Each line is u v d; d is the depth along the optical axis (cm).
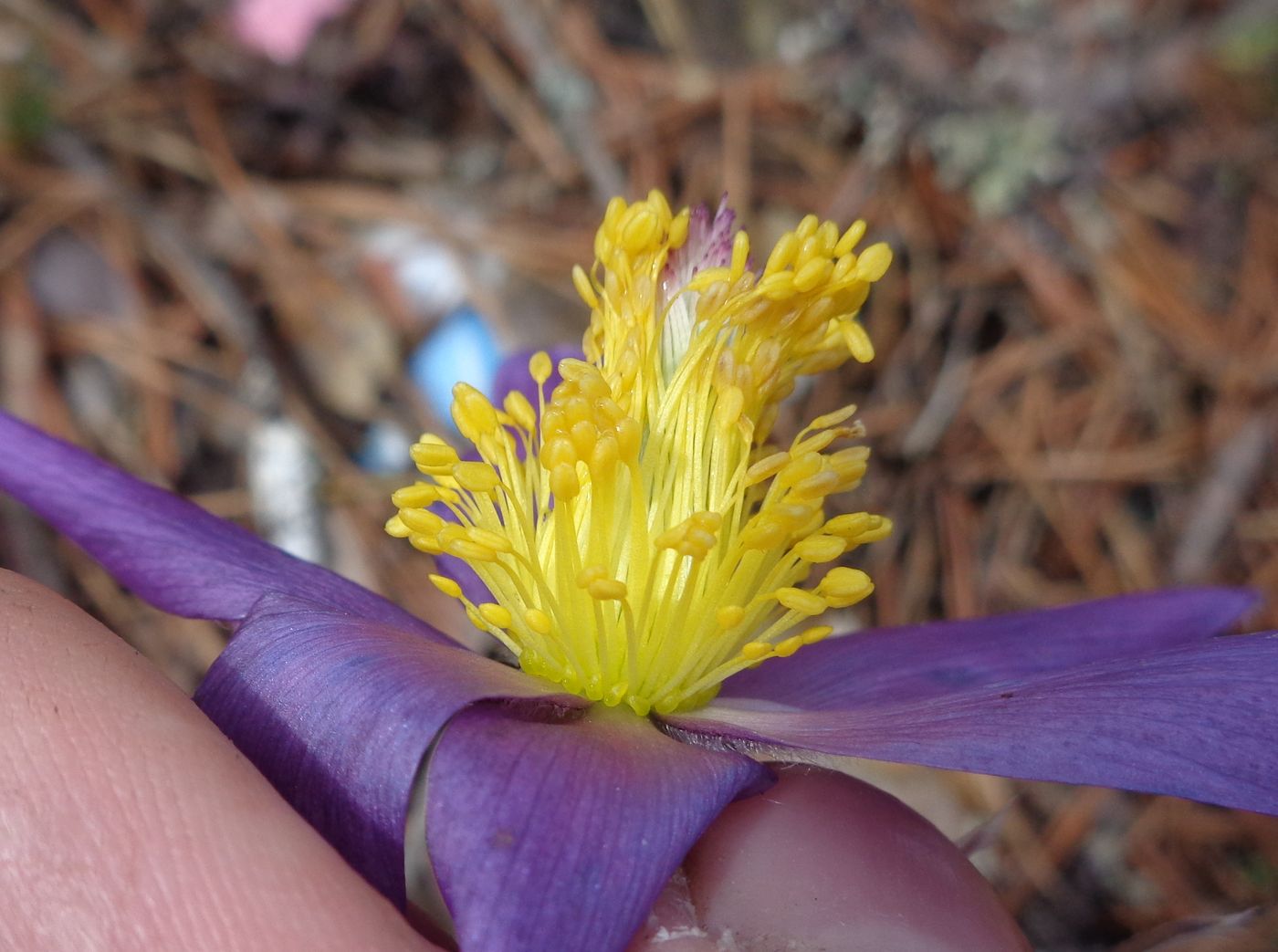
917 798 7
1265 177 9
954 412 8
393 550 8
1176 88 9
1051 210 9
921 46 9
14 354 8
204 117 9
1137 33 9
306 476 8
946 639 5
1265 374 8
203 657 7
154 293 8
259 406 8
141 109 9
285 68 9
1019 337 9
